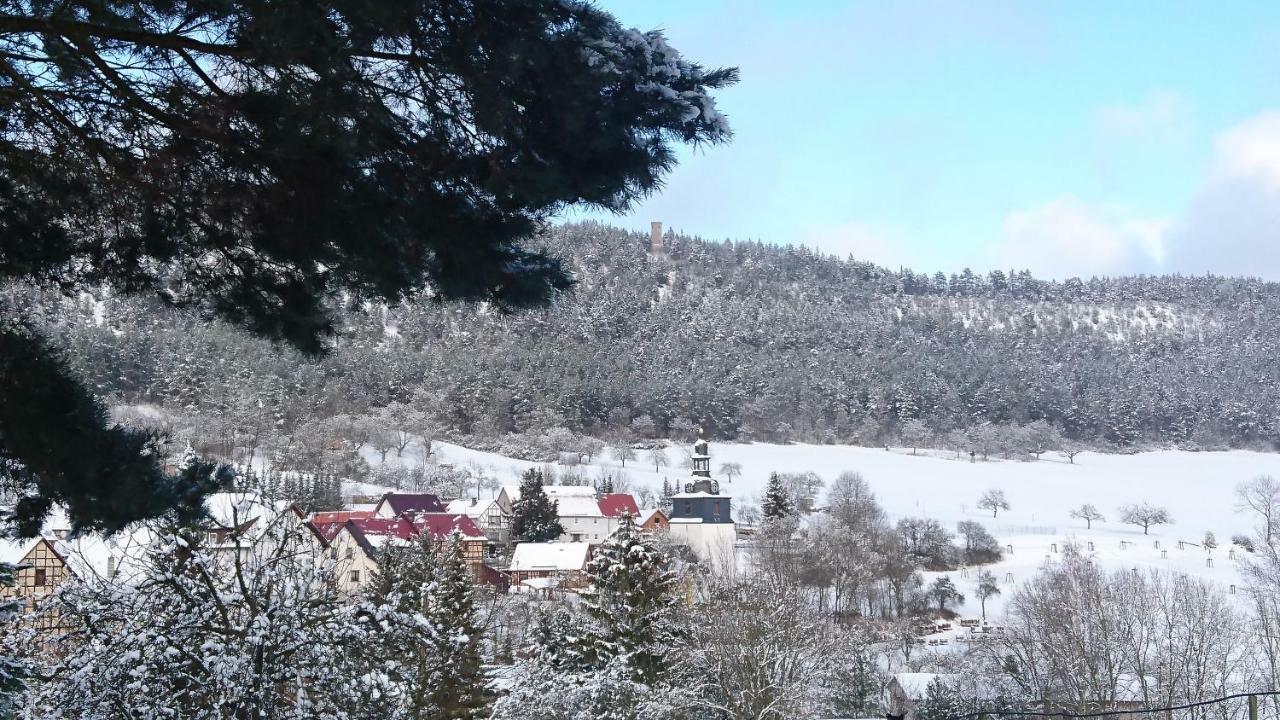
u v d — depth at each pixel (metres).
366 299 8.19
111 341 138.38
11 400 6.62
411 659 20.94
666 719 29.69
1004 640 51.88
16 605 8.50
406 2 5.98
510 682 28.62
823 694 44.22
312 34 5.92
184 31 6.53
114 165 7.15
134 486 6.75
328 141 6.51
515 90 6.64
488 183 6.83
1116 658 46.84
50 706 12.16
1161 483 192.25
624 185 7.05
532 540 111.50
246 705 12.82
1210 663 45.94
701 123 6.84
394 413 170.50
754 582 43.78
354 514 93.94
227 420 135.00
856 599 82.38
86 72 6.49
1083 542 131.25
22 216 7.16
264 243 7.49
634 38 6.75
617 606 34.31
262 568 14.12
